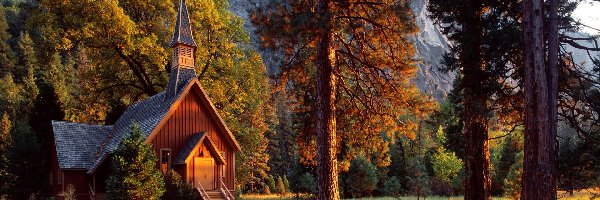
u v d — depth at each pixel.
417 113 19.92
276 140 80.56
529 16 13.62
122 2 35.84
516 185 29.73
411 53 18.94
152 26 36.41
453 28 17.59
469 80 16.64
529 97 13.49
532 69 13.50
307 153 23.70
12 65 97.62
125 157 22.39
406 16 17.19
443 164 48.66
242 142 41.00
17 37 115.19
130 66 36.81
